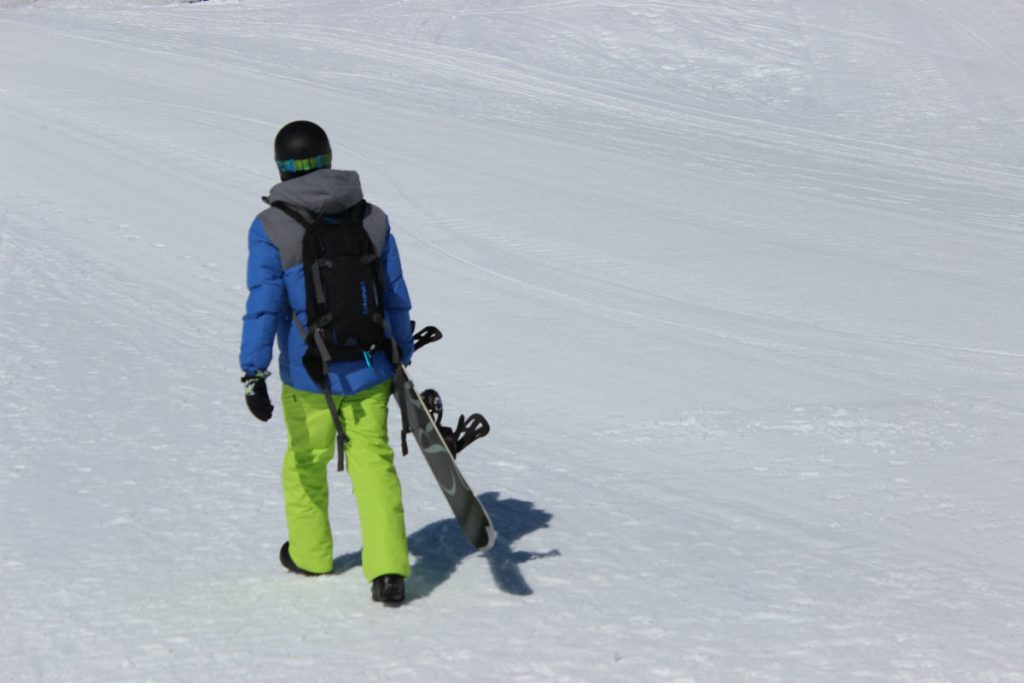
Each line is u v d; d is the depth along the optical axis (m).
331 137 23.02
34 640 4.79
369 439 5.17
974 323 12.16
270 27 41.16
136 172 18.70
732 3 43.97
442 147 22.55
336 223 5.08
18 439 7.70
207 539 5.98
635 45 39.12
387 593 5.05
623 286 13.34
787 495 6.80
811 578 5.49
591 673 4.47
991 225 18.42
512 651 4.67
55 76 28.52
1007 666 4.57
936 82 34.84
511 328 11.42
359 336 5.01
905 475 7.17
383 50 37.12
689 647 4.70
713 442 7.96
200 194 17.38
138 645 4.74
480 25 41.81
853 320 12.14
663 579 5.46
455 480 5.00
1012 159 27.44
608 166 21.67
